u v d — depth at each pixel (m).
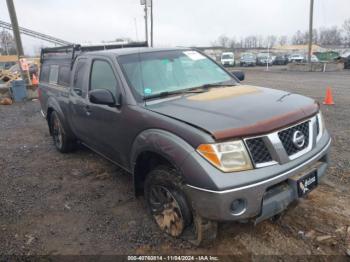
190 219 3.09
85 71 4.80
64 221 3.87
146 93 3.82
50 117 6.56
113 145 4.19
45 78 6.77
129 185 4.76
